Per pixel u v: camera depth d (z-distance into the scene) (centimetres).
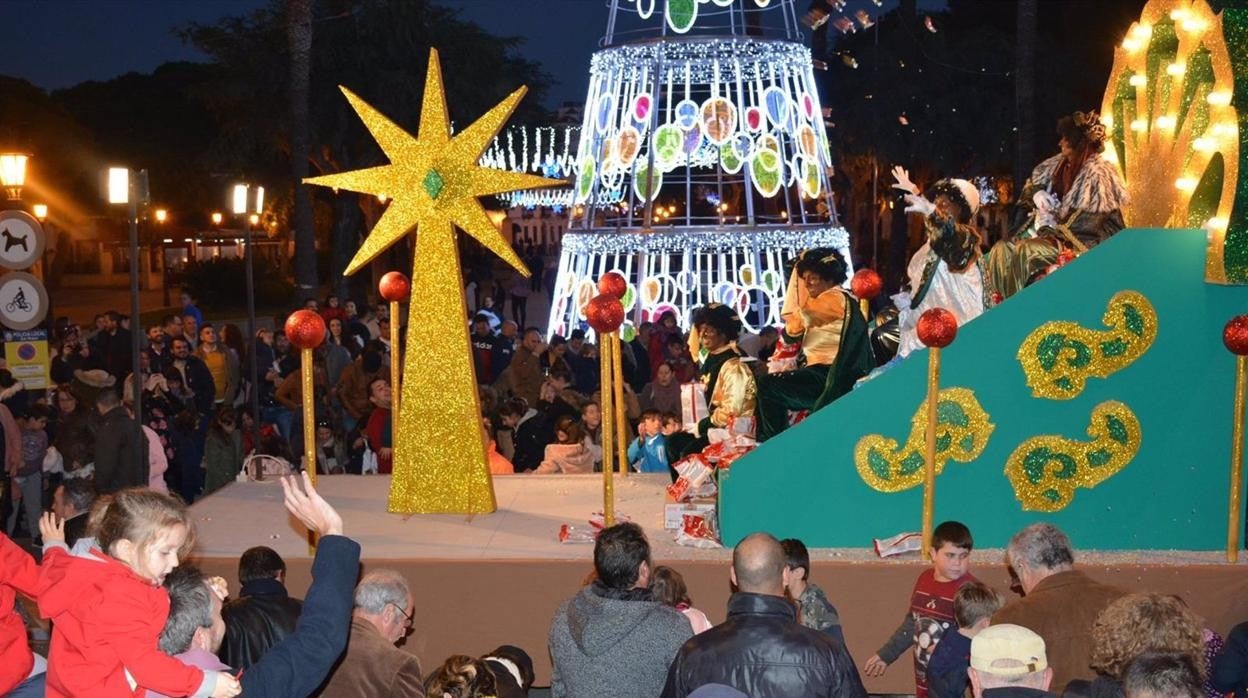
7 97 4738
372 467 1221
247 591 560
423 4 3575
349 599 429
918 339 765
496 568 709
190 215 4922
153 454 1138
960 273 781
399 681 499
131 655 385
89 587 391
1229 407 722
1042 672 420
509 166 4022
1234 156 695
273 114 3478
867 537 732
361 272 4556
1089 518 729
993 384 724
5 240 1335
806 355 831
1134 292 718
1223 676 499
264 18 3506
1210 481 726
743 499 735
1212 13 706
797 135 2108
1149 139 781
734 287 2091
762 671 453
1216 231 703
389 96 3466
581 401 1229
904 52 3441
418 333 831
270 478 998
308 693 418
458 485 834
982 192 3384
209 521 841
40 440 1242
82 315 4009
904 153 3400
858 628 693
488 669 437
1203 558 710
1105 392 723
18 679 489
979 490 729
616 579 509
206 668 409
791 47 2098
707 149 2139
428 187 812
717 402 821
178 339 1577
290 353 1614
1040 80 3506
